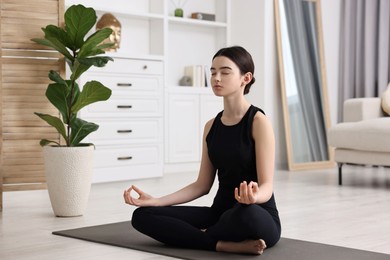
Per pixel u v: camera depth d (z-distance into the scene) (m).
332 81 7.15
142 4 6.19
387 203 4.34
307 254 2.70
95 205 4.15
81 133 3.80
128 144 5.43
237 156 2.70
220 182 2.82
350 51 7.22
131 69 5.44
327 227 3.43
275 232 2.69
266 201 2.62
